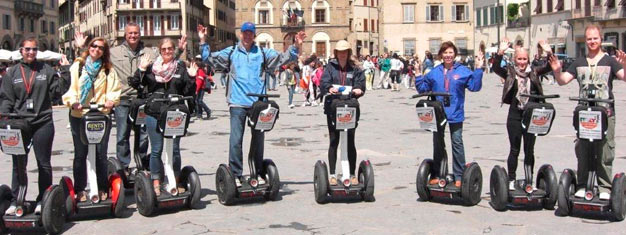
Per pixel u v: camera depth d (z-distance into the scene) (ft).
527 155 27.73
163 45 29.04
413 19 278.26
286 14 279.69
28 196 31.53
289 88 86.02
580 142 26.91
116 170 31.63
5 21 241.35
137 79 29.55
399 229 25.25
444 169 29.14
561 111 70.85
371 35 297.94
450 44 29.43
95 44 26.99
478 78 29.17
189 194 28.53
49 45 278.87
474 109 76.07
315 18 280.10
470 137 50.80
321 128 59.67
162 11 290.15
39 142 25.64
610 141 27.14
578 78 26.99
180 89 29.35
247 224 26.32
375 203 29.55
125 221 27.04
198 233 25.12
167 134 27.50
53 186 25.11
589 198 25.77
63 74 27.14
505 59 31.73
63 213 25.59
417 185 29.53
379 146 46.78
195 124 65.16
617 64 26.23
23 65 25.70
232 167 30.19
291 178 35.70
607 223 25.63
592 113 25.00
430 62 104.17
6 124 24.43
